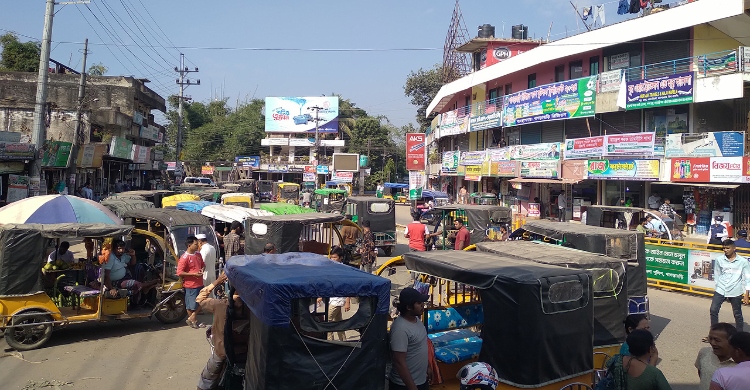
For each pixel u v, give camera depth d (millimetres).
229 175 64812
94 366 8094
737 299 9008
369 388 4828
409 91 61500
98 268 10008
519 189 31828
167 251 11305
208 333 6312
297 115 68250
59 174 24844
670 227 15672
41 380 7453
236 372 5633
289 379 4539
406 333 5082
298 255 6477
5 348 8859
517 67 30484
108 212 11734
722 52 21266
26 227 8891
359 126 70562
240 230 14539
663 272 14117
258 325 4738
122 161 34156
